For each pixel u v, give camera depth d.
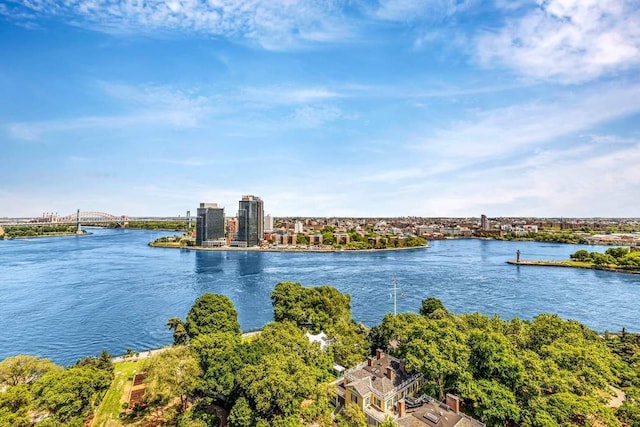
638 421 57.00
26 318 161.62
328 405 68.25
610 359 75.94
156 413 72.19
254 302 194.62
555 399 59.31
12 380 66.44
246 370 66.00
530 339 86.44
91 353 126.56
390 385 68.38
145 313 170.50
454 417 58.09
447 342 71.44
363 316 168.12
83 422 64.62
